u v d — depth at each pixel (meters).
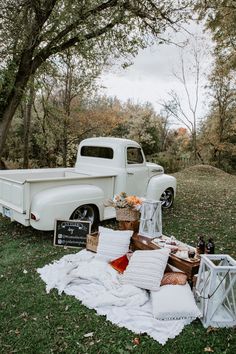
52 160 17.05
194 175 15.59
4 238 4.80
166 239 3.81
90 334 2.47
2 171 5.52
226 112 21.52
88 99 15.74
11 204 4.67
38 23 5.53
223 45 9.78
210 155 23.08
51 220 4.41
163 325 2.59
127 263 3.63
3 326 2.57
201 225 5.93
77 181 4.98
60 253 4.20
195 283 3.06
